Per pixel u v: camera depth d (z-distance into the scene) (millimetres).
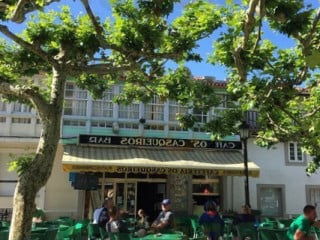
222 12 11414
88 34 10258
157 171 20219
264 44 12320
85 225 13547
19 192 8031
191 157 21609
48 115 8664
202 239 10508
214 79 23125
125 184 22438
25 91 8602
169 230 11555
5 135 21422
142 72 12602
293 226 8336
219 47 11555
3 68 12383
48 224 13773
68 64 9703
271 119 14633
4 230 10852
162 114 23125
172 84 14695
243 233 12461
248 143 23625
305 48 8977
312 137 13383
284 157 24203
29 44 9250
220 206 23125
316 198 24281
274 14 8719
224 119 15391
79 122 22109
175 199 22359
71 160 19375
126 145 21797
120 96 15305
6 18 9164
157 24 10227
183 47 10758
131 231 12188
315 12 9602
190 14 11531
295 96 13984
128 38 9930
